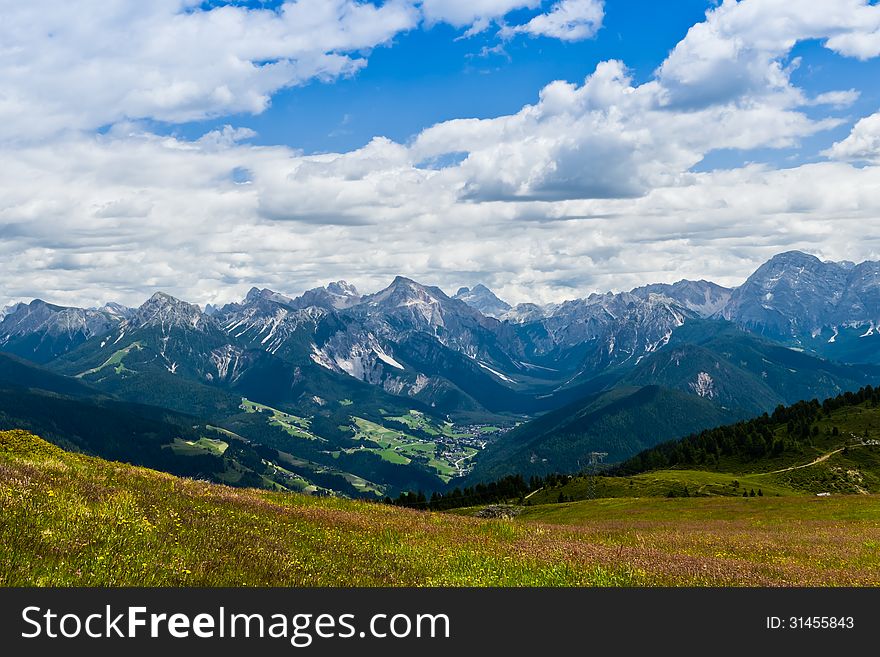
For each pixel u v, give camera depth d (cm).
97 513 2089
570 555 2656
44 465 2875
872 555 3428
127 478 3100
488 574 2205
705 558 2902
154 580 1639
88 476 2872
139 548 1852
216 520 2500
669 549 3369
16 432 3612
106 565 1647
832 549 3662
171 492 2967
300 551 2273
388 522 3450
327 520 3125
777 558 3200
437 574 2202
